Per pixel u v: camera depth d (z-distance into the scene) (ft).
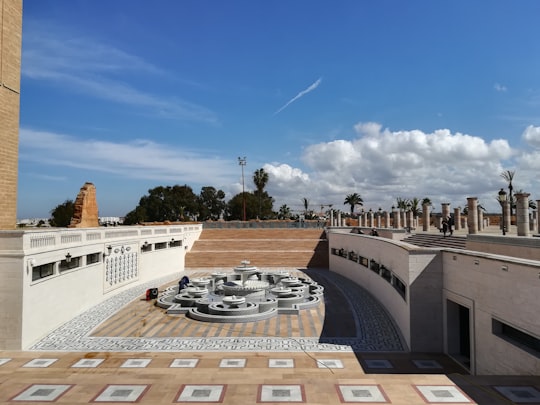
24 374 43.65
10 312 55.31
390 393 34.65
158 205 288.71
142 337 59.93
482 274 43.52
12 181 74.02
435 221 173.27
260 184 320.70
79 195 106.11
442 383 36.45
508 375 37.42
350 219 255.91
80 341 58.44
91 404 33.37
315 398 34.19
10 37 73.41
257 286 88.74
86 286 77.56
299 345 56.18
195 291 83.87
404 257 57.93
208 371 44.06
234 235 171.53
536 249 48.39
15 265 55.83
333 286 101.86
